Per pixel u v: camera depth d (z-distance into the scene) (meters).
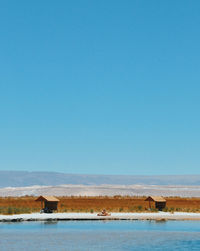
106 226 52.91
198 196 164.00
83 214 66.56
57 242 39.69
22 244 38.25
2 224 53.75
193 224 56.47
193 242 40.53
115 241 40.78
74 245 38.16
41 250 35.44
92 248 36.75
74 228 50.22
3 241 39.84
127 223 57.00
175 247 37.78
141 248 37.09
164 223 57.50
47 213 67.12
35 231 46.97
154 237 43.62
